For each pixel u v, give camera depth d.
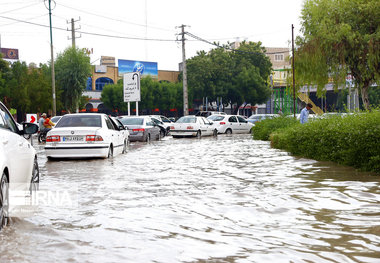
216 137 26.45
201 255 3.42
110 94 62.84
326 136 10.85
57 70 48.53
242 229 4.26
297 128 13.22
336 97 56.72
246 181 7.55
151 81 64.31
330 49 19.50
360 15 19.47
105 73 71.81
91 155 11.49
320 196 5.98
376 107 10.52
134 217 4.79
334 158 10.48
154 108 64.88
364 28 19.47
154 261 3.27
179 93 65.25
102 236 4.00
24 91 45.88
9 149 4.96
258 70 56.53
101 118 12.48
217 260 3.29
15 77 48.28
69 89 48.34
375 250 3.53
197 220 4.64
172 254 3.45
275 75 51.69
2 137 4.85
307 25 20.94
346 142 9.67
